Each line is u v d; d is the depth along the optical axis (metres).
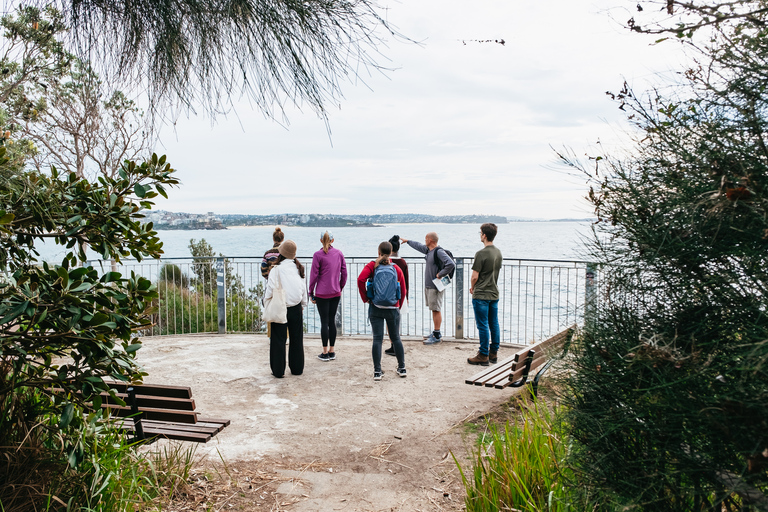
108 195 2.71
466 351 7.94
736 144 1.55
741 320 1.58
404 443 4.45
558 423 2.34
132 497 3.00
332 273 7.30
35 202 2.40
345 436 4.64
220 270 9.60
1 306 2.20
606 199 1.87
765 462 1.40
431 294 8.34
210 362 7.39
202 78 2.03
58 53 2.04
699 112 1.65
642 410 1.74
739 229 1.52
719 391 1.55
